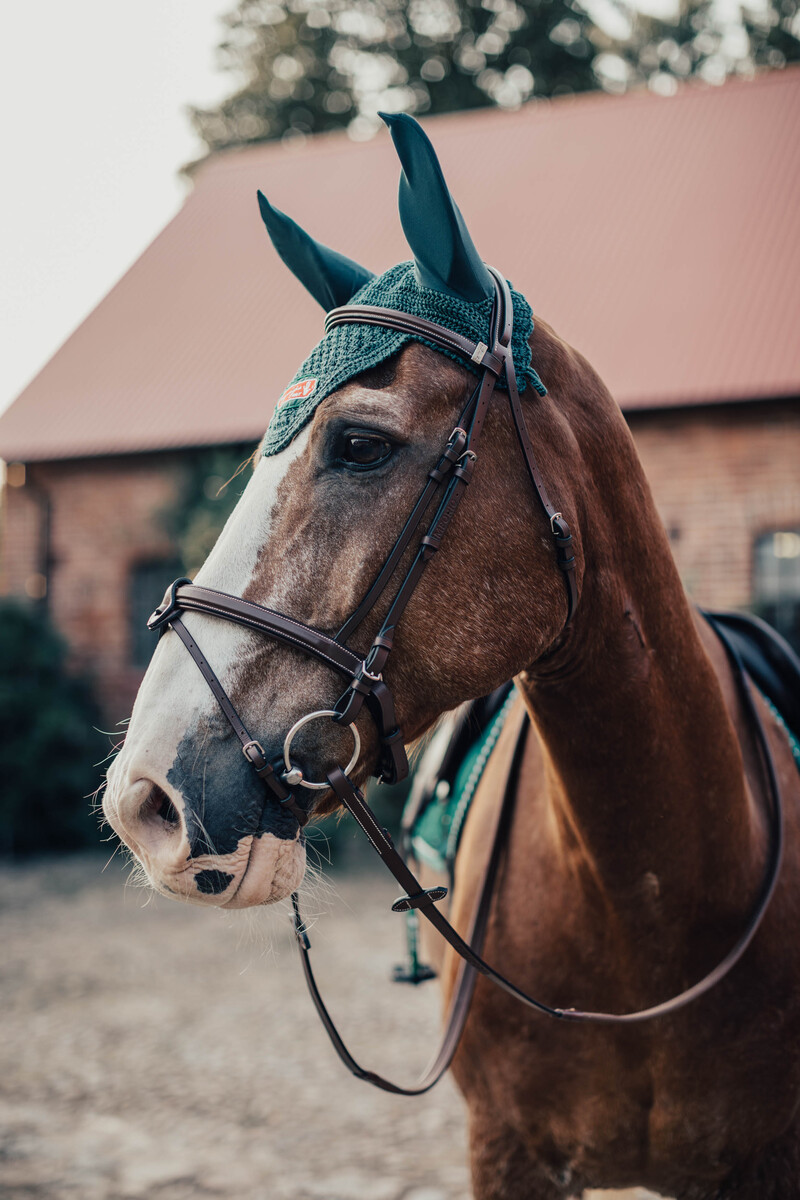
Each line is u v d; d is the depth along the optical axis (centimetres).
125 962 607
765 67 2486
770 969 162
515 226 1306
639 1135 166
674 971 158
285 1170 329
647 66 2550
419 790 263
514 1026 171
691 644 155
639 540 150
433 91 2338
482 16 2316
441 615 128
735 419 984
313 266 157
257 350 1327
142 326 1411
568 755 151
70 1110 382
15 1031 478
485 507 130
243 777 120
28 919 730
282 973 574
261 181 1606
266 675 124
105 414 1262
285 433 130
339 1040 149
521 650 132
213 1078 414
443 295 132
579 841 156
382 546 126
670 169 1344
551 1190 175
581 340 1098
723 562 980
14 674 1074
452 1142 351
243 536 128
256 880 120
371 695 125
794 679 206
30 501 1238
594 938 162
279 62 2364
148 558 1201
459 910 191
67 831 1024
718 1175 165
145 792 119
